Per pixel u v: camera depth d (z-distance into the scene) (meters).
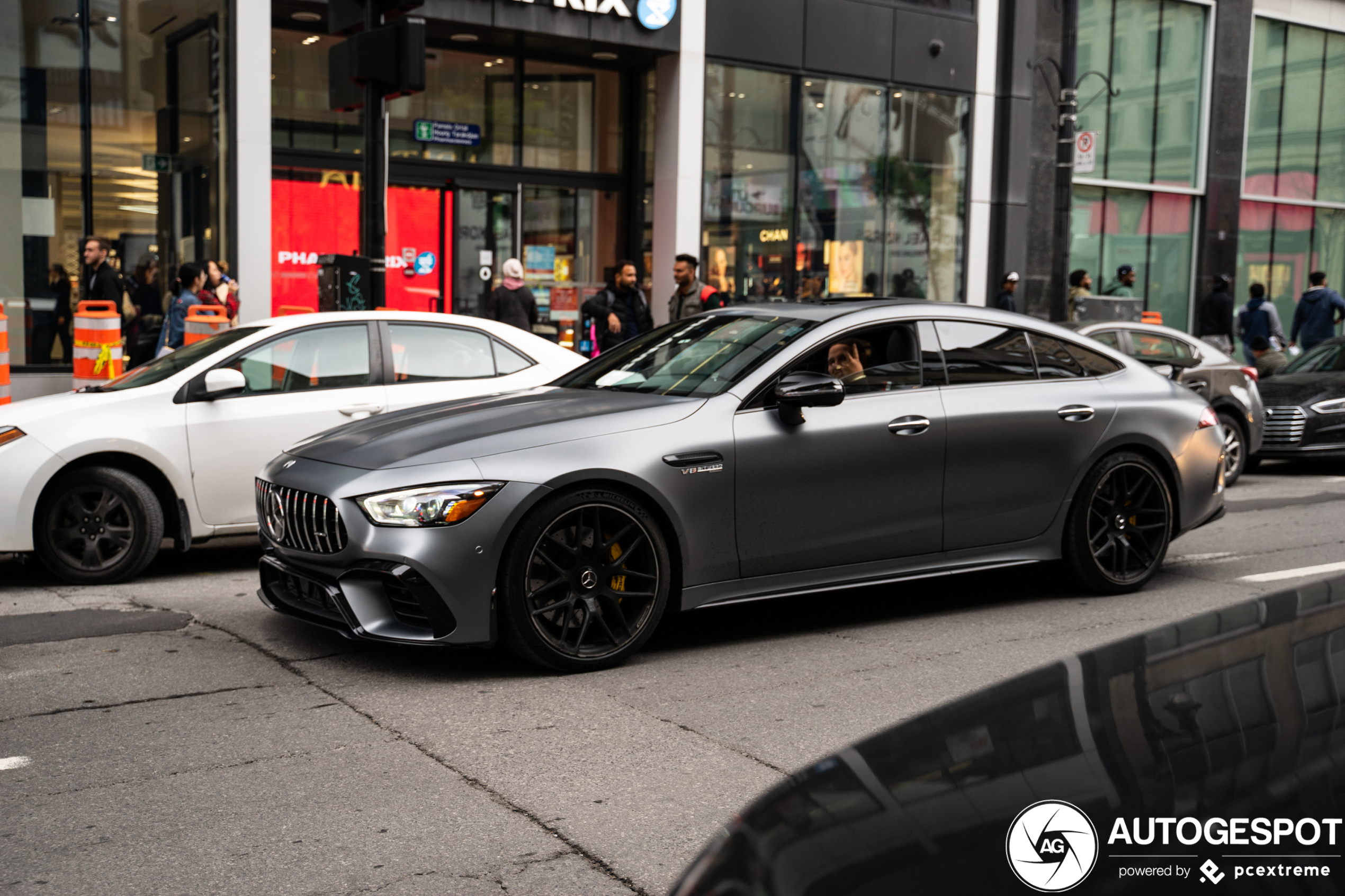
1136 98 21.58
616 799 3.55
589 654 4.90
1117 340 11.17
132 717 4.29
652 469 4.96
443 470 4.69
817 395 5.15
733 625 5.82
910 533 5.65
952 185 18.84
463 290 15.80
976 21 18.70
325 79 14.43
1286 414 12.16
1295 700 1.46
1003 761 1.47
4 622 5.72
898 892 1.23
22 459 6.35
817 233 17.48
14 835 3.27
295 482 5.00
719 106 16.36
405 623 4.75
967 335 6.01
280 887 2.97
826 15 17.11
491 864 3.10
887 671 4.96
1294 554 7.70
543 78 16.14
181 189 13.32
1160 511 6.45
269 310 13.48
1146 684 1.62
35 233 12.82
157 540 6.70
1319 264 24.88
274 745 4.01
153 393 6.72
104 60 12.94
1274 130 23.78
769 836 1.41
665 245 16.31
